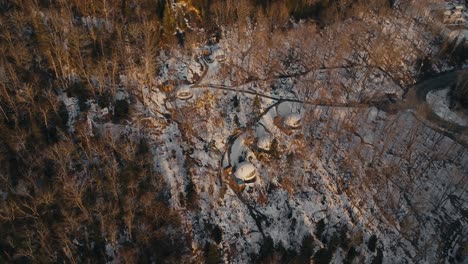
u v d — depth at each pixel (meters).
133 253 73.25
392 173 99.38
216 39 123.00
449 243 89.75
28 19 101.06
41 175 77.88
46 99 89.38
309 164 97.25
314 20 135.75
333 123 107.94
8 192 73.81
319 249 83.62
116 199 76.88
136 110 98.31
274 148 96.25
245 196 89.88
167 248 76.88
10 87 87.81
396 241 88.69
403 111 115.12
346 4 139.12
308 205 90.25
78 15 110.62
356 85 121.00
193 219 83.19
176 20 119.75
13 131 81.12
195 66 115.06
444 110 116.56
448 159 103.75
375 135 107.25
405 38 139.00
